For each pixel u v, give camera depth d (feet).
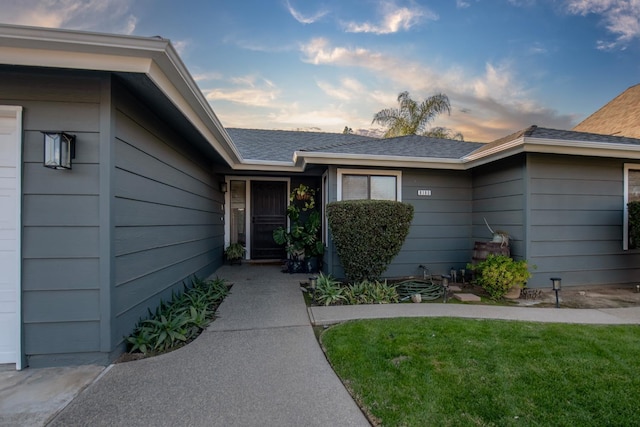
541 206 16.98
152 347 9.54
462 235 21.22
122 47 7.79
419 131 47.78
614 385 7.36
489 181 19.65
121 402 6.82
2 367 8.37
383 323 11.62
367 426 6.09
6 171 8.46
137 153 10.34
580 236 17.53
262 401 6.89
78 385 7.52
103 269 8.60
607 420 6.15
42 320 8.45
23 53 7.71
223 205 26.20
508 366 8.26
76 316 8.54
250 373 8.13
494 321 11.89
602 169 17.85
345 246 16.35
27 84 8.40
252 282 19.02
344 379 7.77
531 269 16.74
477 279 17.17
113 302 8.80
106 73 8.54
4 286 8.48
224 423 6.15
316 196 26.73
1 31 7.20
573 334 10.47
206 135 14.71
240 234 26.86
